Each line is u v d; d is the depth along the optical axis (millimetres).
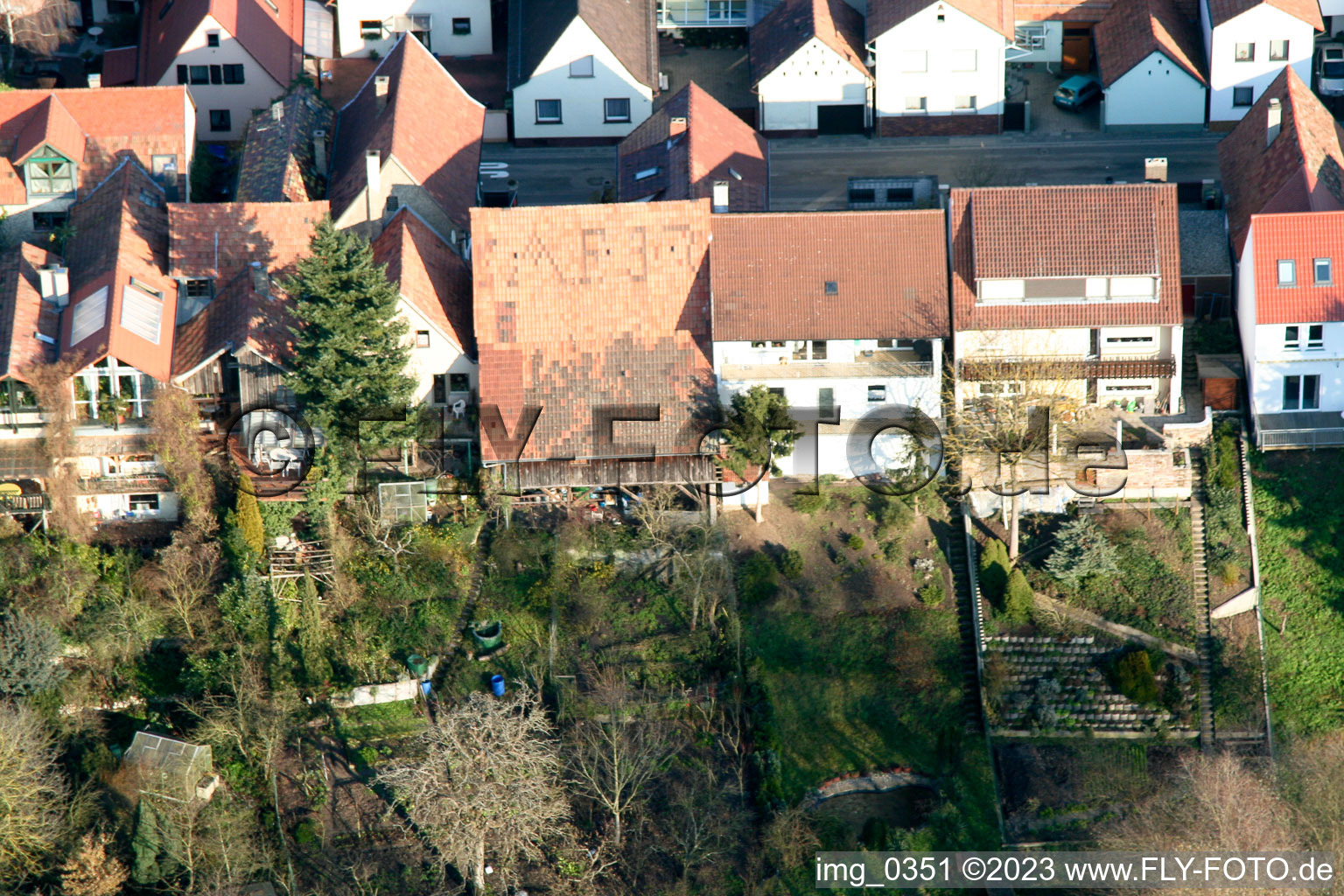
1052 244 163375
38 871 136375
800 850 142500
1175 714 153250
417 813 137875
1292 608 159125
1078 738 152250
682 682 151000
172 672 150625
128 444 156625
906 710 152625
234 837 138500
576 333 163250
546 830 140250
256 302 162000
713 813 143875
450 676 151875
